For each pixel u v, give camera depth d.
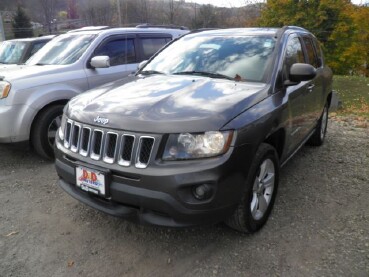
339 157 5.34
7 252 3.08
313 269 2.84
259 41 4.02
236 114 2.89
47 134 5.11
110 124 2.85
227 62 3.86
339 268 2.84
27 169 4.92
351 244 3.15
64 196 4.09
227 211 2.80
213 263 2.92
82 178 3.01
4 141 4.84
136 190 2.72
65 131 3.29
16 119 4.82
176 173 2.62
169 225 2.72
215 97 3.11
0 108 4.77
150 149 2.71
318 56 5.40
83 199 3.09
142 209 2.80
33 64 5.97
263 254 3.02
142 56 6.51
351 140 6.28
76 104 3.35
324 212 3.69
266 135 3.11
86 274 2.81
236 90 3.29
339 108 11.80
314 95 4.72
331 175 4.64
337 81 22.42
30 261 2.96
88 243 3.20
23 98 4.86
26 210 3.78
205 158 2.68
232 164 2.74
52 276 2.79
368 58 30.25
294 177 4.57
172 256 3.01
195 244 3.17
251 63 3.74
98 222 3.53
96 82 5.72
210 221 2.75
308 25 29.94
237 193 2.83
